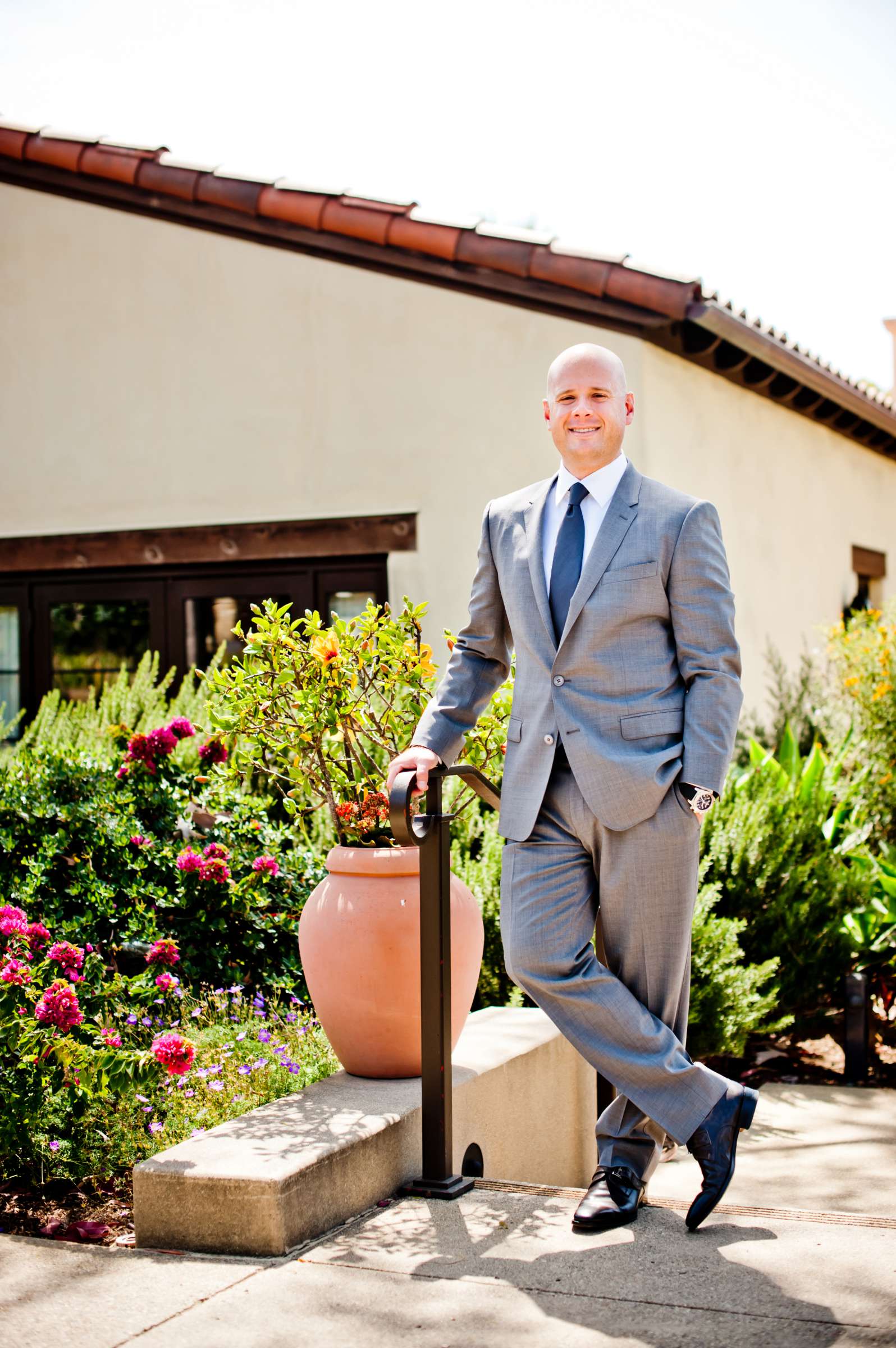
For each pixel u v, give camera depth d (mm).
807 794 5805
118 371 8422
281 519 7996
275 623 3832
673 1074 2760
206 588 8328
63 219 8555
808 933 5414
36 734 6172
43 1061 3256
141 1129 3400
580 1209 2797
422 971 3051
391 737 3965
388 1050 3439
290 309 7945
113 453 8445
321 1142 2920
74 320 8531
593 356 2920
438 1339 2285
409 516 7652
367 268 7723
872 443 11539
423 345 7609
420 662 3906
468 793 5059
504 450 7414
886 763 6578
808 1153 4211
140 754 4941
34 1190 3328
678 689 2867
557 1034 3971
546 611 2908
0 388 8742
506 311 7375
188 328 8227
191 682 6492
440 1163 3049
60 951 3521
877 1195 3783
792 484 9586
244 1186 2719
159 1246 2799
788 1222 2793
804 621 9734
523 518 3055
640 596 2816
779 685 8555
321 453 7883
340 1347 2270
